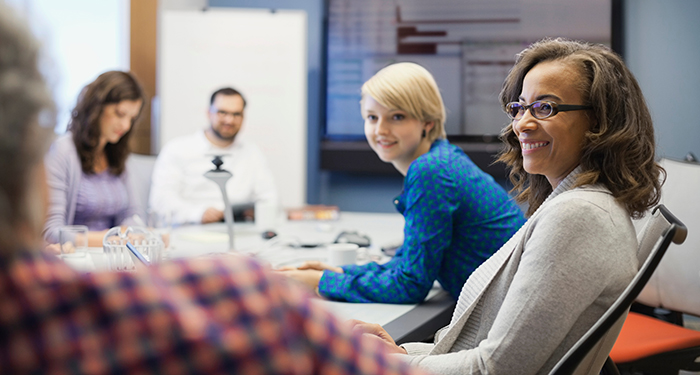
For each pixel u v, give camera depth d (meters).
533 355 0.85
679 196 1.77
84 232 1.62
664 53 3.93
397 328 1.21
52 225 2.03
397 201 1.52
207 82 4.11
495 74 4.14
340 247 1.70
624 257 0.85
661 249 0.79
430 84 1.58
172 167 3.23
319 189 4.54
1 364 0.32
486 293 1.02
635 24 3.96
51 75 0.37
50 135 0.37
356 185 4.48
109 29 3.83
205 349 0.33
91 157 2.28
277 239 2.12
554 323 0.84
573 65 0.96
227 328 0.34
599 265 0.83
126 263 1.34
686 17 3.88
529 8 4.06
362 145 4.30
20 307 0.33
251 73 4.13
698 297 1.70
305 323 0.37
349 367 0.38
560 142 0.96
